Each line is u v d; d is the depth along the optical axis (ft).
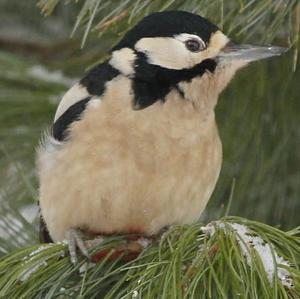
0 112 40.57
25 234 36.78
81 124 32.30
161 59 33.14
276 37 37.52
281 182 39.47
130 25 34.27
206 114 32.99
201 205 33.37
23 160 39.99
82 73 42.88
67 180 32.19
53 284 28.12
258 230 27.30
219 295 25.93
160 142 31.99
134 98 32.45
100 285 28.63
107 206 32.04
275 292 25.44
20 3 47.21
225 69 33.47
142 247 29.58
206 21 33.60
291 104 38.86
